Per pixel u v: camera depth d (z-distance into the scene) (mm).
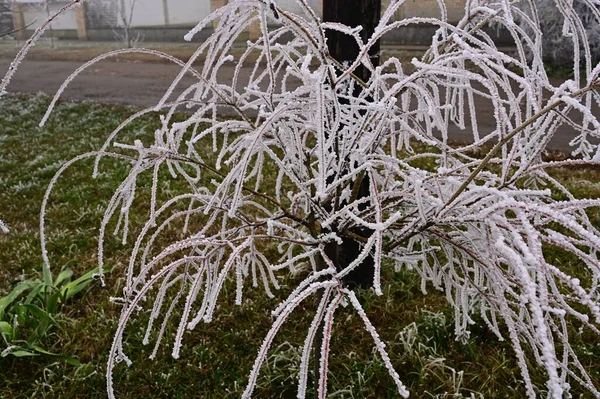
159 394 2457
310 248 2104
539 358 1488
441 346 2660
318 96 1257
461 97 1913
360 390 2381
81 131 7352
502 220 1247
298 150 1631
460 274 3031
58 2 22625
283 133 1721
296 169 1753
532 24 1700
